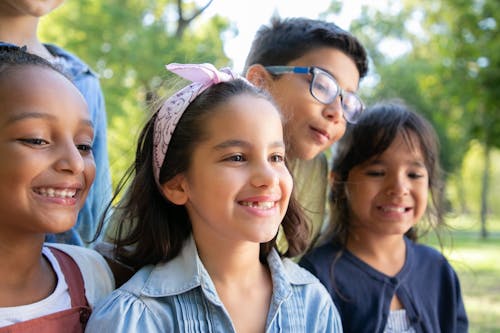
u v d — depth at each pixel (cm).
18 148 145
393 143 243
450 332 251
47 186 149
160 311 167
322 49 242
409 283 245
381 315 234
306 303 182
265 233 164
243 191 164
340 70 241
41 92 149
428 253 260
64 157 150
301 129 238
